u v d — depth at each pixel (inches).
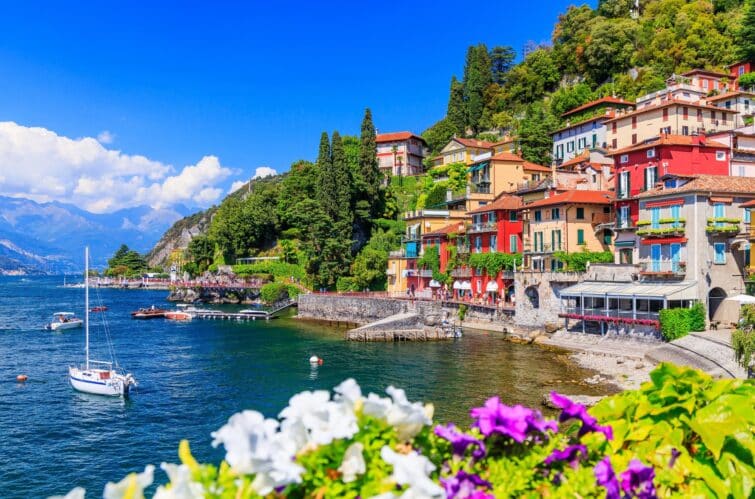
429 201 5561.0
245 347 2962.6
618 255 2876.5
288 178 6412.4
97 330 3804.1
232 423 204.1
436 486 193.9
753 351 1573.6
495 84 7337.6
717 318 2348.7
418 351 2721.5
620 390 1811.0
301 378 2171.5
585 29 6555.1
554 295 2942.9
